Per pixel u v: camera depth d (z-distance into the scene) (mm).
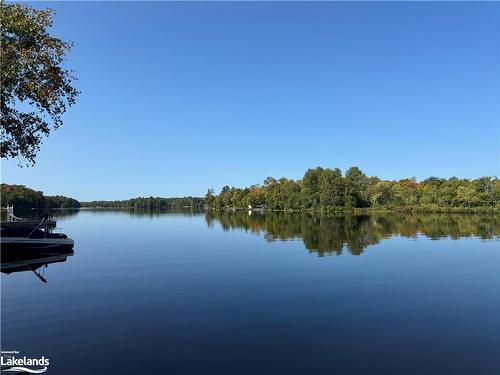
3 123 19453
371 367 11742
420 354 12719
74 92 21344
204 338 14031
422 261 30516
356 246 40125
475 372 11422
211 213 174250
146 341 13703
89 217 130875
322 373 11328
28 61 18438
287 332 14680
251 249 38688
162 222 95625
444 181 153500
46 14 19266
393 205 145375
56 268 28484
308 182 165750
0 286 22469
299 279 24109
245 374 11250
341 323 15734
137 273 26375
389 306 18188
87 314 16906
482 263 29516
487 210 120500
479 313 17062
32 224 48594
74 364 11883
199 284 22875
